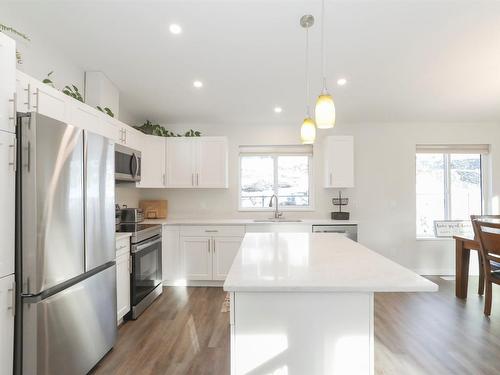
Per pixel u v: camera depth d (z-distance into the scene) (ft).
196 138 13.91
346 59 9.71
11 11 7.32
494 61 9.82
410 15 7.82
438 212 15.02
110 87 11.00
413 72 10.46
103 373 6.73
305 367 4.58
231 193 14.88
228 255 12.94
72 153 6.15
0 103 4.97
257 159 15.19
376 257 6.02
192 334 8.52
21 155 5.22
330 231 12.87
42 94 6.44
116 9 7.66
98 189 7.07
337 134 14.70
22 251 5.24
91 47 9.07
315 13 7.75
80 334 6.36
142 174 12.78
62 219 5.84
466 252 11.19
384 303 10.73
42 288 5.31
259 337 4.58
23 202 5.22
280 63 9.99
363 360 4.55
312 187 14.82
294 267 5.21
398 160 14.65
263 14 7.80
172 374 6.67
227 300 11.23
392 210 14.66
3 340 5.01
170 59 9.76
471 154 14.85
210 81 11.12
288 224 12.91
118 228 10.57
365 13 7.74
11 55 5.22
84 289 6.54
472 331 8.55
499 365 6.89
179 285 13.10
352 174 13.70
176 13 7.80
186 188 14.87
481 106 12.96
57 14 7.75
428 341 8.00
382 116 13.93
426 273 14.52
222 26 8.25
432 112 13.52
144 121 14.56
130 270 9.55
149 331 8.70
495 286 12.48
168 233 12.98
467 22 8.08
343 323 4.56
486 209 14.69
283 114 13.83
